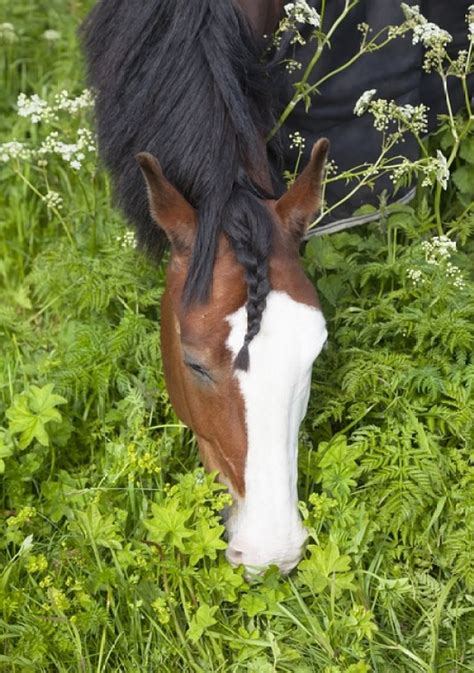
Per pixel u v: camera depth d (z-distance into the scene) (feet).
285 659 9.09
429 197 13.33
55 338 12.76
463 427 10.40
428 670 9.08
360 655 9.10
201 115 9.19
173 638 9.32
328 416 10.64
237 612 9.61
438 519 10.16
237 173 8.99
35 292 13.50
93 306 12.21
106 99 10.10
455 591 9.91
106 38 10.21
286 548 8.55
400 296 11.48
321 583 9.22
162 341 9.77
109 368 11.41
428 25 10.83
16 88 16.90
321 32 10.94
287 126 11.61
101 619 9.21
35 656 9.03
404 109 11.21
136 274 12.41
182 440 11.02
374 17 11.46
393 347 11.34
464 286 11.37
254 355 8.22
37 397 10.64
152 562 9.52
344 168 11.86
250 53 9.61
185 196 9.30
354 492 10.21
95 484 10.82
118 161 10.11
